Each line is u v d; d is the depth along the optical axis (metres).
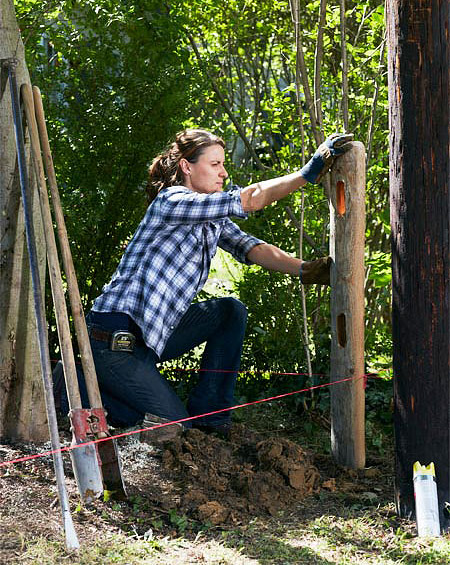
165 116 4.73
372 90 4.81
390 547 3.06
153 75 4.70
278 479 3.54
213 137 3.96
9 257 3.83
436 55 3.10
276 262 4.00
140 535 3.12
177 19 4.73
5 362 3.87
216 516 3.26
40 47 4.78
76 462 3.31
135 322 3.85
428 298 3.19
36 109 3.77
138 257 3.91
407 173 3.19
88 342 3.56
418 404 3.24
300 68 4.62
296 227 4.93
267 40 5.45
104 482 3.37
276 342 4.91
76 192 4.69
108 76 4.73
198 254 3.93
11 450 3.78
